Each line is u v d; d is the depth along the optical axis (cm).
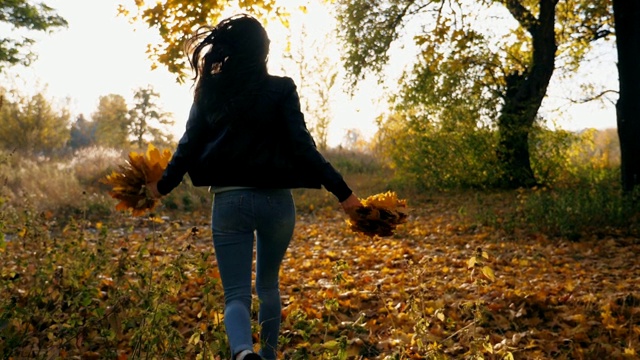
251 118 271
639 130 1127
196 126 278
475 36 1404
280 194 280
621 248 844
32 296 372
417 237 981
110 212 1161
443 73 1620
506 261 754
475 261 303
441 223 1127
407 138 1759
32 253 474
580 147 1864
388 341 415
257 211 274
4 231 433
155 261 610
